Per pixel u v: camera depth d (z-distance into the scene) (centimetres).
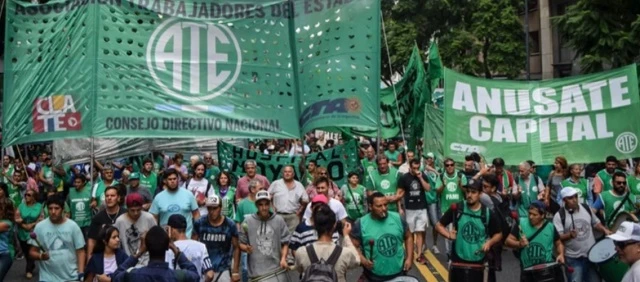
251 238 893
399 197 1347
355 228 816
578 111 1491
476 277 870
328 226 719
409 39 4197
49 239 906
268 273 894
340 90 1332
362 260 802
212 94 1253
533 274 899
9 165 1975
